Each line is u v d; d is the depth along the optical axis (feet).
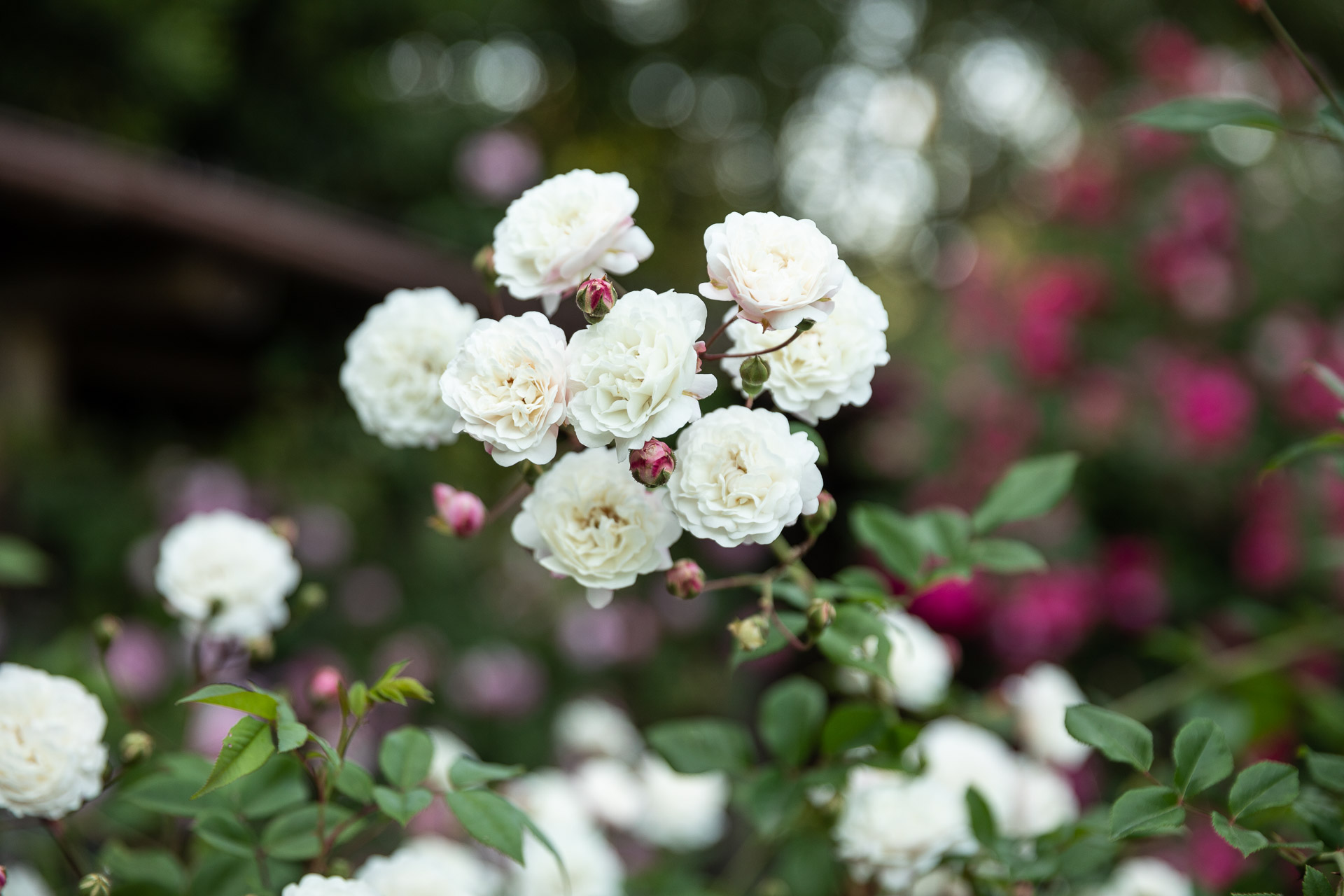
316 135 17.38
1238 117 3.22
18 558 5.24
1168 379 10.89
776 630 3.22
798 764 3.71
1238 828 2.71
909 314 19.61
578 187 2.91
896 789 3.86
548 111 24.84
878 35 28.30
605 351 2.61
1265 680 5.28
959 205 27.12
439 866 3.59
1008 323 12.05
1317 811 2.87
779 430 2.71
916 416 12.32
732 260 2.61
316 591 4.17
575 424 2.59
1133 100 12.64
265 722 2.57
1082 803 7.71
